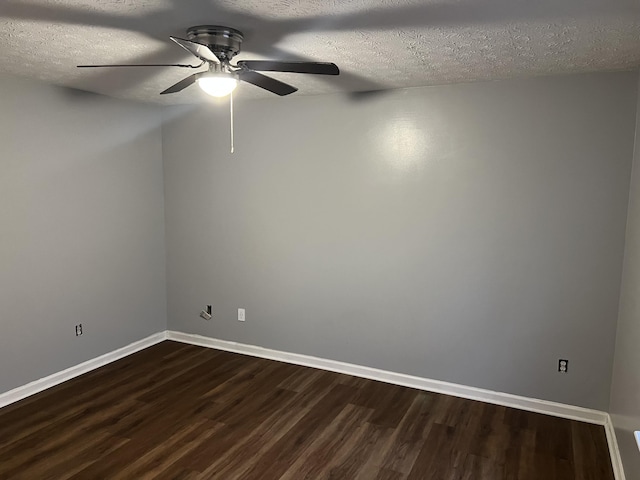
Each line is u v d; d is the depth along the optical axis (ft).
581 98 9.98
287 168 13.17
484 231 11.12
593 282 10.26
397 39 7.56
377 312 12.50
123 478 8.36
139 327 14.60
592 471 8.77
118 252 13.65
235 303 14.44
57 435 9.71
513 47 8.01
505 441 9.73
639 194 8.60
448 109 11.18
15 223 10.86
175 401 11.33
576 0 5.89
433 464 8.93
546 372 10.86
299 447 9.43
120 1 6.06
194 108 14.26
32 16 6.63
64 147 11.86
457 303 11.57
